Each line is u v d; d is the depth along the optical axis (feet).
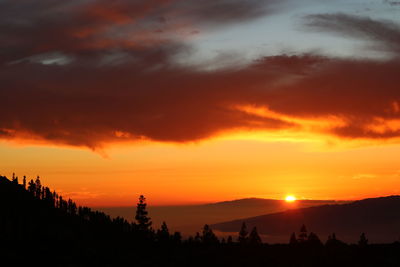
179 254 549.54
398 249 522.88
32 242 548.72
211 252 552.41
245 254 537.24
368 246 543.39
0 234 554.05
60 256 517.55
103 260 516.73
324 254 524.11
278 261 506.89
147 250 572.10
